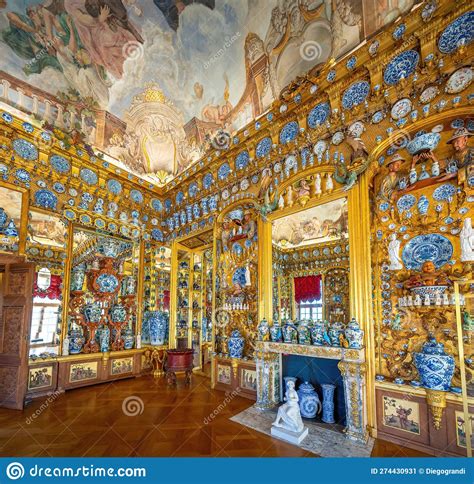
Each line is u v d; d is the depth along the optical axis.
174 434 4.32
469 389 3.61
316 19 5.85
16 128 6.38
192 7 6.95
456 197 4.01
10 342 5.82
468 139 4.01
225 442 4.06
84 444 3.99
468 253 3.71
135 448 3.88
